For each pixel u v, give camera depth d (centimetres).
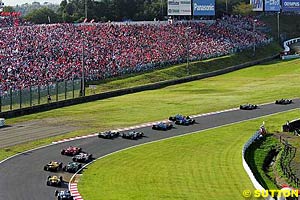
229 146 8256
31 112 10706
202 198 5825
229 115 10612
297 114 10688
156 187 6216
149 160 7412
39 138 8656
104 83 13912
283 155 8131
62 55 14725
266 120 10200
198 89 14075
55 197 5828
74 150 7669
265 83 14875
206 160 7425
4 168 6975
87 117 10388
